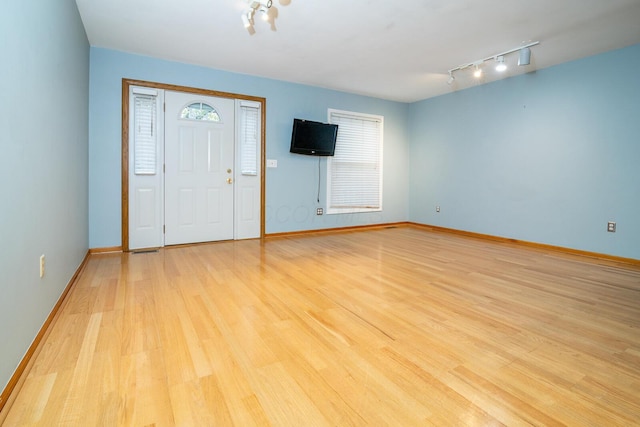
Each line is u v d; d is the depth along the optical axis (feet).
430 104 20.03
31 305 5.43
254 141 15.97
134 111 13.15
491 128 16.76
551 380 5.01
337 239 16.60
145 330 6.45
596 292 8.95
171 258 12.19
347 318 7.16
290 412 4.26
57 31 7.36
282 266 11.29
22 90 5.11
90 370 5.08
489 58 13.41
